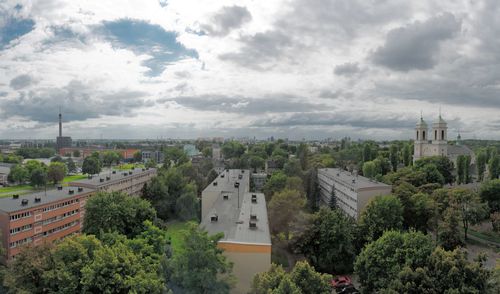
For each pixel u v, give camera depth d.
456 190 90.19
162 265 45.44
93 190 99.19
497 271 44.09
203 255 42.25
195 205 111.62
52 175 179.00
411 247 51.44
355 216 98.69
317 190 137.62
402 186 94.12
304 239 67.50
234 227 60.81
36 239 77.94
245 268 51.56
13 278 41.69
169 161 199.88
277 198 82.19
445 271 43.66
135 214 73.88
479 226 98.25
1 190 163.75
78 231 92.88
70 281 40.00
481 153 167.00
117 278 39.38
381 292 45.28
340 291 58.69
